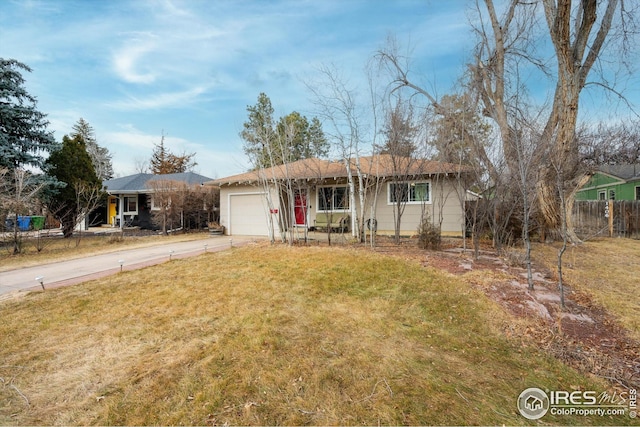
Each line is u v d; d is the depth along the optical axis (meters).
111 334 3.74
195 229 15.94
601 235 12.71
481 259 7.13
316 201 13.25
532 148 5.29
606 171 19.55
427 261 6.84
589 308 4.46
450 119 8.82
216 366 2.99
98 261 8.13
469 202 9.54
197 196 15.34
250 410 2.38
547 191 9.39
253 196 13.85
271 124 10.75
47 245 11.30
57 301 4.91
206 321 4.04
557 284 5.46
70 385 2.75
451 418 2.30
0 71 13.02
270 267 6.67
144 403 2.49
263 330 3.73
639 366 3.10
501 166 6.93
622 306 4.54
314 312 4.30
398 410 2.37
